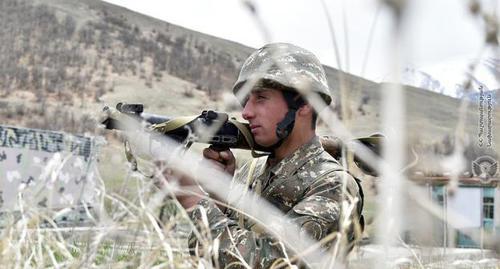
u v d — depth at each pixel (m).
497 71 0.75
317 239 2.57
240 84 2.72
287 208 2.80
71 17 103.75
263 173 2.97
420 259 1.00
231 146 2.75
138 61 87.44
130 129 2.08
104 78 66.44
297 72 2.63
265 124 2.78
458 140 0.89
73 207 1.75
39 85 72.75
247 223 2.65
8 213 1.86
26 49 87.06
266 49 2.70
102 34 100.12
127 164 1.71
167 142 2.17
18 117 55.94
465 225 0.99
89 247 1.65
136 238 1.64
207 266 1.73
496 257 1.02
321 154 2.89
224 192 2.35
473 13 0.63
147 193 1.66
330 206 2.64
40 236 1.80
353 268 1.33
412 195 0.88
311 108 2.81
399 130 0.68
